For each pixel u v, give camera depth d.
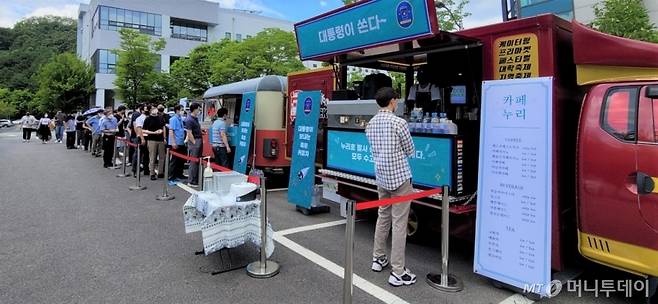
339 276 4.05
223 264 4.28
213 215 3.84
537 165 3.43
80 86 39.50
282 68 24.05
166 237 5.15
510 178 3.61
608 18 11.82
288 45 25.02
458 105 4.89
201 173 6.35
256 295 3.60
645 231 3.10
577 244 3.75
